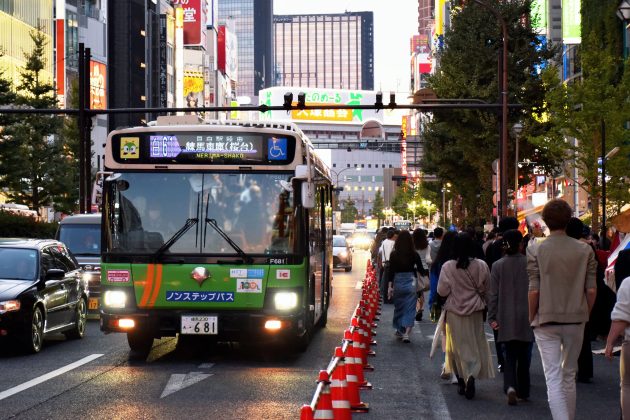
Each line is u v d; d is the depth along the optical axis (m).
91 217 32.38
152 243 18.58
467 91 62.78
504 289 14.25
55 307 21.44
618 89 49.34
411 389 15.68
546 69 50.25
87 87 46.00
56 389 15.29
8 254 21.34
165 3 186.62
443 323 15.15
